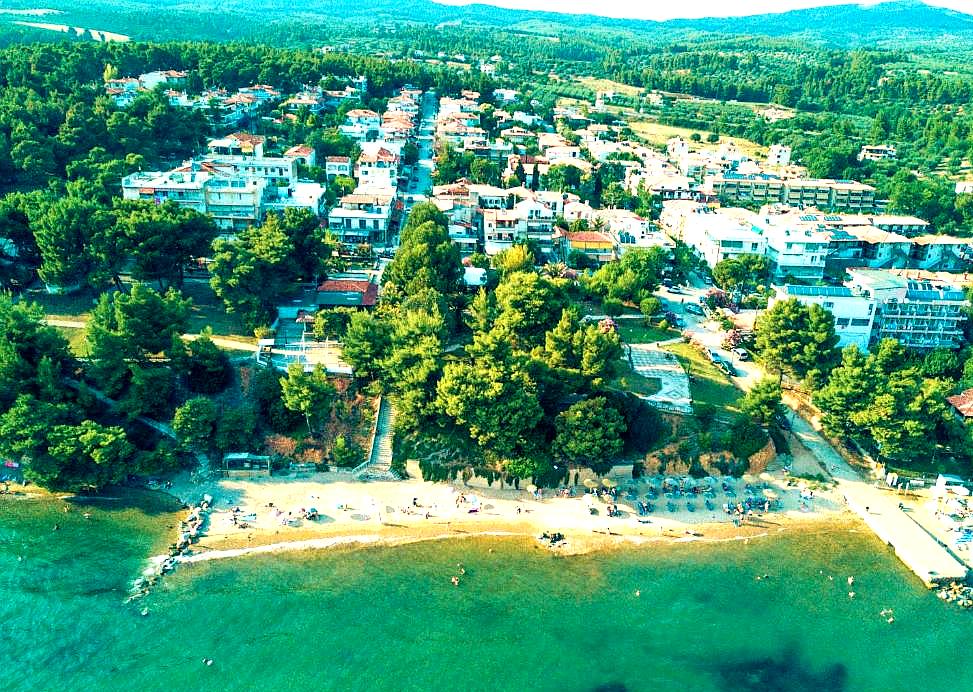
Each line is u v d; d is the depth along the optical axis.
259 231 155.88
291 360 136.25
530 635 94.12
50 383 119.19
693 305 193.25
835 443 138.00
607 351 128.88
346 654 89.94
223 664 87.69
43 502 112.69
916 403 127.25
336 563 104.25
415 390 121.50
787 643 95.00
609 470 124.19
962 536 113.88
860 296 172.25
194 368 128.75
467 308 159.38
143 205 158.12
